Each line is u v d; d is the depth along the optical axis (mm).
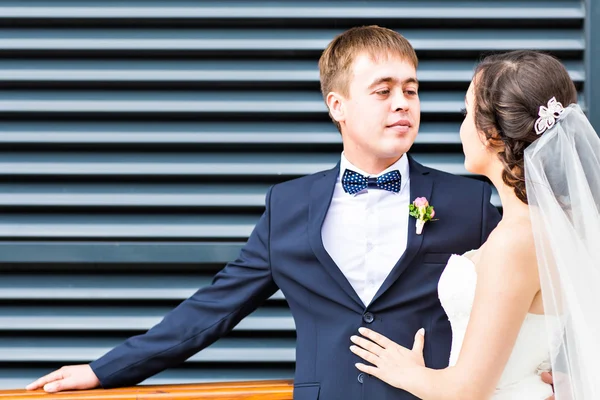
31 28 3957
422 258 2811
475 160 2701
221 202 3943
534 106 2523
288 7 3988
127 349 2953
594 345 2412
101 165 3938
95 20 3947
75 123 3957
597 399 2404
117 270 3963
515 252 2477
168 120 3975
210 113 3965
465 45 3982
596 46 3893
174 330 2955
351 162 2973
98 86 3961
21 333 3945
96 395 2807
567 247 2428
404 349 2693
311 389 2785
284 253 2895
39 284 3938
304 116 3992
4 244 3871
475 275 2658
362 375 2744
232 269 3016
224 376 3979
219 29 3984
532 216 2471
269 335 4016
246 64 3980
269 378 3992
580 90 3957
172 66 3965
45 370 3941
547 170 2490
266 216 2990
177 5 3971
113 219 3934
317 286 2836
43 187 3934
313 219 2898
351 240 2902
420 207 2807
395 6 3996
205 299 2994
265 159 3984
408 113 2811
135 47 3941
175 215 3953
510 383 2596
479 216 2867
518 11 3975
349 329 2783
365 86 2811
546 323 2465
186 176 3953
